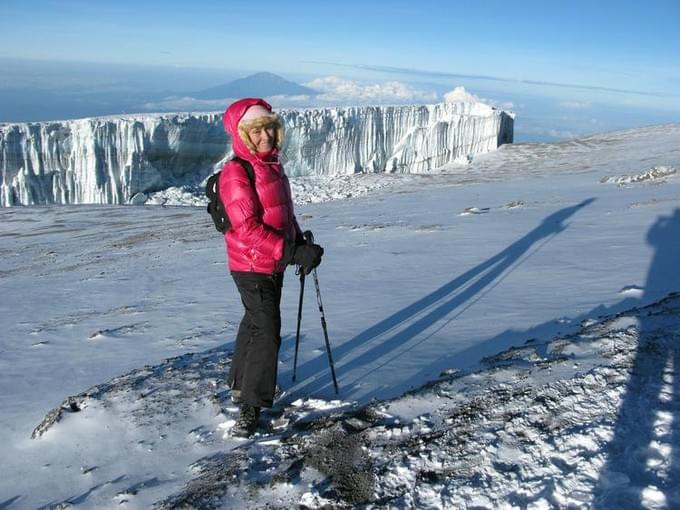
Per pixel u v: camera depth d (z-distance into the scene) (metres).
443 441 2.90
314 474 2.87
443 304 6.08
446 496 2.49
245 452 3.21
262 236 3.33
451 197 23.34
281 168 3.48
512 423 2.94
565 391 3.19
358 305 6.50
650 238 8.88
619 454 2.54
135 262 14.66
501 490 2.46
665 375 3.25
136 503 2.94
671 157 33.41
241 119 3.27
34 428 4.12
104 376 5.14
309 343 5.12
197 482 3.00
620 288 5.84
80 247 20.48
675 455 2.47
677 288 5.51
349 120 61.38
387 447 2.96
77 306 9.36
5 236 26.91
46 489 3.31
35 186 47.62
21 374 5.55
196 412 3.90
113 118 50.72
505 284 6.74
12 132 46.34
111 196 49.72
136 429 3.76
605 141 51.03
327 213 21.33
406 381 3.95
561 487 2.39
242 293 3.55
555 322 4.87
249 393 3.52
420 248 10.71
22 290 11.94
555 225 11.70
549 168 37.94
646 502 2.20
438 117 66.62
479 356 4.24
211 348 5.61
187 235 20.53
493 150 58.66
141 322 7.22
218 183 3.44
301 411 3.70
